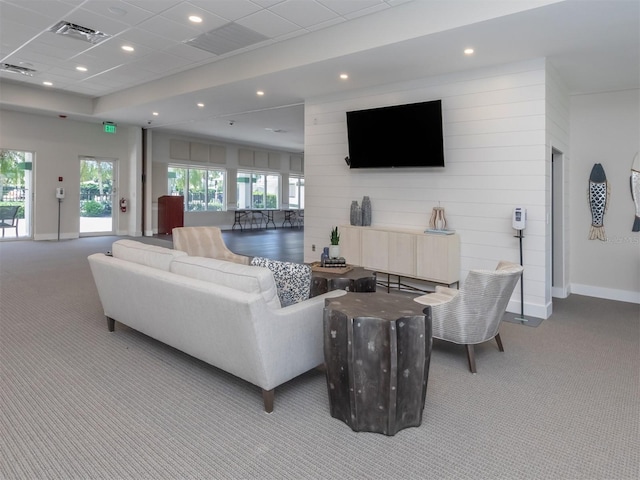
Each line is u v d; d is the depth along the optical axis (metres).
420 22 4.11
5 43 5.76
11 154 9.48
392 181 5.84
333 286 3.86
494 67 4.85
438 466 1.99
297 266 2.93
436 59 4.73
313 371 3.13
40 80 7.70
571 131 5.73
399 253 5.39
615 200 5.46
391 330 2.20
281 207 16.42
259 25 4.86
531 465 2.00
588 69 4.79
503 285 3.02
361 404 2.27
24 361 3.14
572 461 2.04
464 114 5.11
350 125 5.94
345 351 2.31
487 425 2.37
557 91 5.00
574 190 5.74
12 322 4.04
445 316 3.16
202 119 9.62
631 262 5.39
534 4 3.44
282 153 16.28
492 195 4.93
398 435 2.26
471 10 3.78
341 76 5.53
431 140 5.20
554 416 2.47
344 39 4.74
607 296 5.56
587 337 3.93
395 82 5.72
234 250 9.23
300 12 4.49
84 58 6.32
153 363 3.16
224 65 6.20
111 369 3.04
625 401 2.67
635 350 3.59
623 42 4.07
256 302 2.32
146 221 11.45
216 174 14.11
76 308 4.56
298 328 2.60
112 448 2.10
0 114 9.05
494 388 2.85
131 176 11.23
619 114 5.41
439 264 5.02
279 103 7.50
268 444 2.16
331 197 6.57
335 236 4.73
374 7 4.31
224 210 14.34
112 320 3.82
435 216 5.32
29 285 5.54
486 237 4.99
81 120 10.09
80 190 10.61
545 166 4.55
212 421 2.38
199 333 2.74
